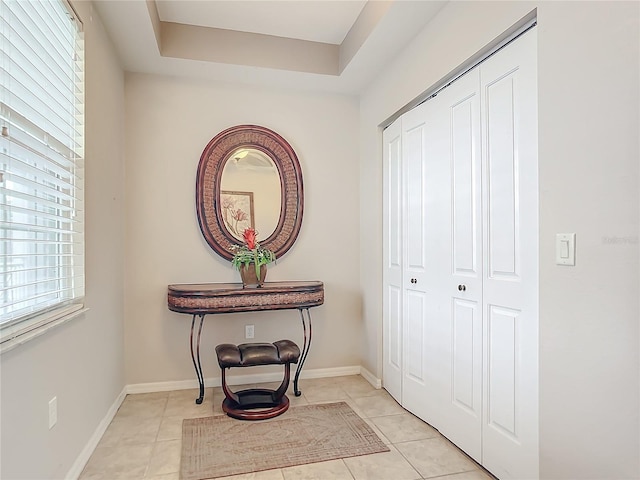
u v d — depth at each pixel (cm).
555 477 152
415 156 270
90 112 217
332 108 357
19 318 145
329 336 353
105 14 235
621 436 127
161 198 318
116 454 216
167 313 318
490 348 199
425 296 258
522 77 179
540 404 159
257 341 336
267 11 277
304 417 264
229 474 198
